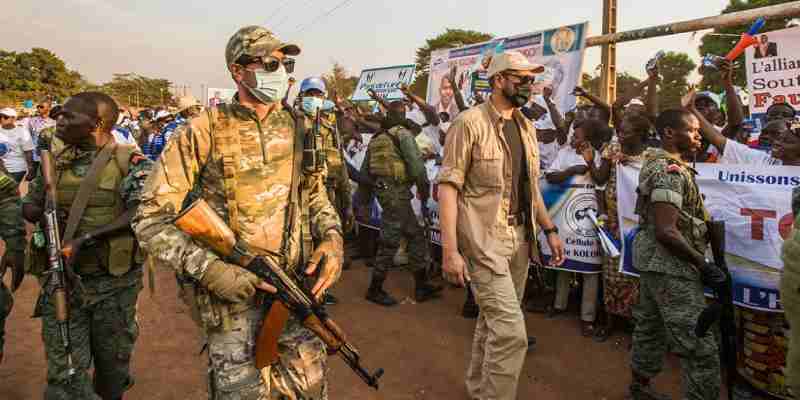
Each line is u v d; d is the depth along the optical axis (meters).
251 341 2.04
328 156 3.62
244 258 1.92
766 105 4.48
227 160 2.03
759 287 3.24
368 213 6.59
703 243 2.83
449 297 5.48
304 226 2.19
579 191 4.44
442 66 6.77
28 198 2.82
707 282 2.66
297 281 2.09
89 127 2.67
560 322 4.68
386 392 3.48
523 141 3.18
